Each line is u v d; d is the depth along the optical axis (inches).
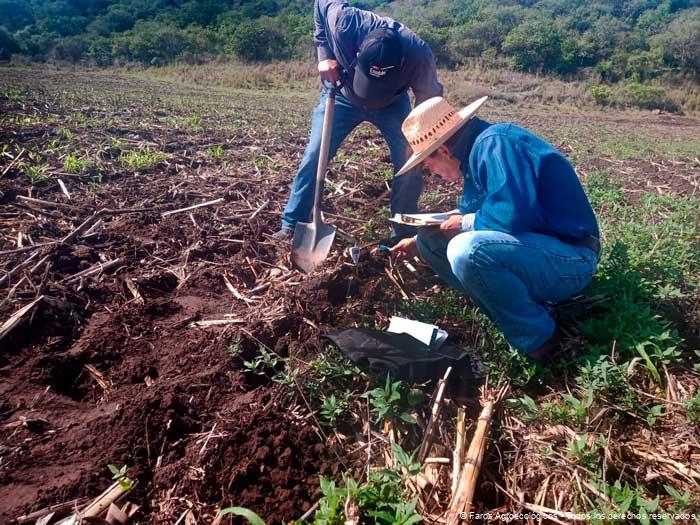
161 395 108.5
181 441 101.3
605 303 132.4
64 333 127.5
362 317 135.1
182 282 150.1
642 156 329.4
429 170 126.9
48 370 115.0
